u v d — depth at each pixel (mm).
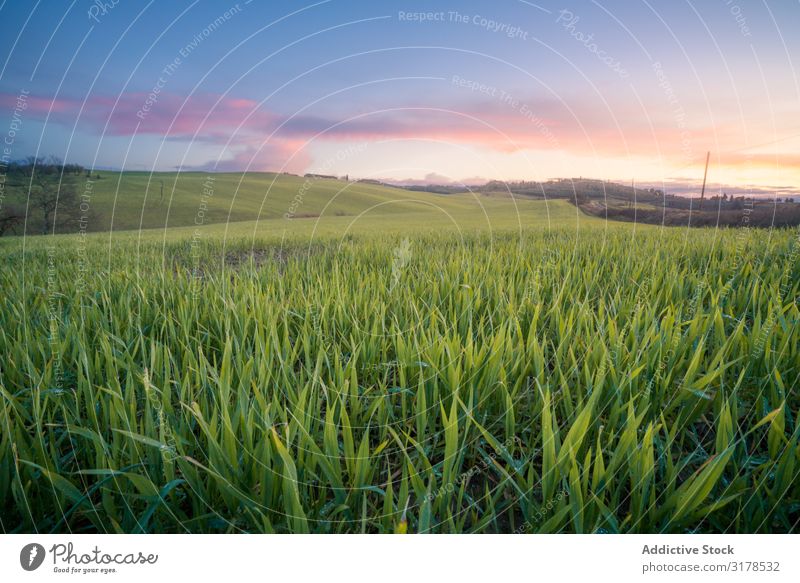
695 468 2709
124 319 4324
